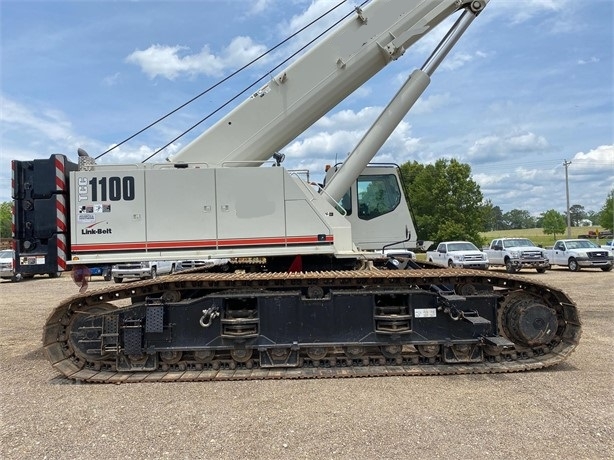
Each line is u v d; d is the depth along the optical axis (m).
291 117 6.55
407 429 3.99
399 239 7.13
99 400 4.93
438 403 4.61
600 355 6.37
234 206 5.90
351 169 6.75
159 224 5.85
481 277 5.88
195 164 6.16
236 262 7.33
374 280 5.87
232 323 5.75
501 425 4.04
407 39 6.56
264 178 5.95
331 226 6.02
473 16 6.89
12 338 8.41
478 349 5.89
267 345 5.78
